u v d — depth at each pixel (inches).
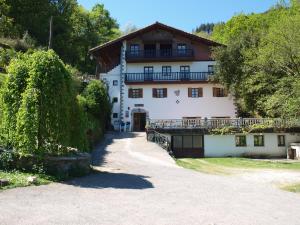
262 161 1057.5
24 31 2022.6
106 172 597.6
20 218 295.9
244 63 1347.2
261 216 349.7
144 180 535.5
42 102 495.8
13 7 2132.1
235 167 874.1
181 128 1230.9
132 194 424.2
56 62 520.4
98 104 1272.1
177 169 714.2
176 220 319.0
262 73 1232.8
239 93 1456.7
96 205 358.9
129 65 1667.1
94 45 2896.2
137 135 1355.8
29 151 480.7
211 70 1636.3
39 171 479.2
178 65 1657.2
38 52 522.3
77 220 301.6
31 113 484.7
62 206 345.7
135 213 336.5
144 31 1659.7
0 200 350.0
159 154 952.9
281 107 1120.8
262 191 497.7
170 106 1595.7
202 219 326.6
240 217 341.7
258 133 1216.8
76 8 3053.6
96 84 1354.6
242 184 557.6
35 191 400.5
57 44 2386.8
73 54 2618.1
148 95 1610.5
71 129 553.3
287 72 1149.1
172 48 1657.2
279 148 1221.1
